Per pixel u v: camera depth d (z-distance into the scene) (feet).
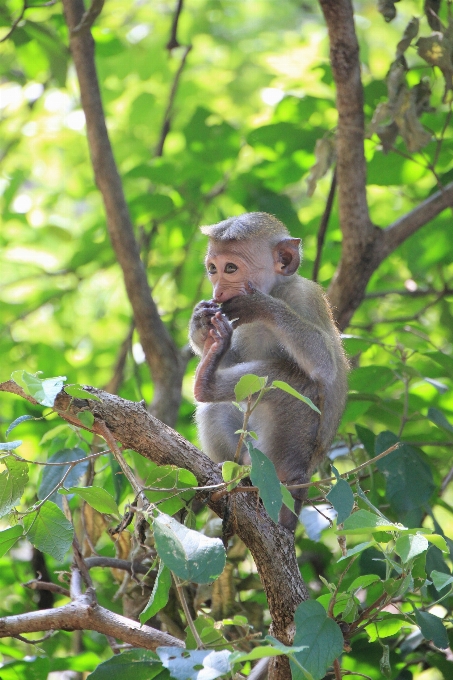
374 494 30.25
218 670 16.43
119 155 55.26
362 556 27.73
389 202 53.67
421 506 29.55
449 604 28.84
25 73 48.03
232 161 46.24
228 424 30.99
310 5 72.23
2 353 48.85
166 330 38.73
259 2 70.03
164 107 57.67
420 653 30.91
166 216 45.91
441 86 48.29
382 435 29.94
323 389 28.48
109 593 36.45
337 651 18.38
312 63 49.70
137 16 61.77
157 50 56.59
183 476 21.22
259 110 61.72
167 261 50.57
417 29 33.14
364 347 36.55
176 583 21.04
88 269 51.26
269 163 44.52
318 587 35.99
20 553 42.32
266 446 29.60
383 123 35.50
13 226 54.24
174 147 56.29
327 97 46.83
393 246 36.24
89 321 56.95
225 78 63.16
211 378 26.99
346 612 20.53
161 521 17.46
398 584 20.63
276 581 22.18
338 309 35.99
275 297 32.17
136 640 22.17
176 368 38.27
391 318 47.50
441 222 43.34
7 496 20.85
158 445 21.54
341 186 34.53
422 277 47.01
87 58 38.01
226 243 32.04
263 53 62.39
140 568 28.96
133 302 38.01
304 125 42.34
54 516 21.08
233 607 28.58
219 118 51.03
